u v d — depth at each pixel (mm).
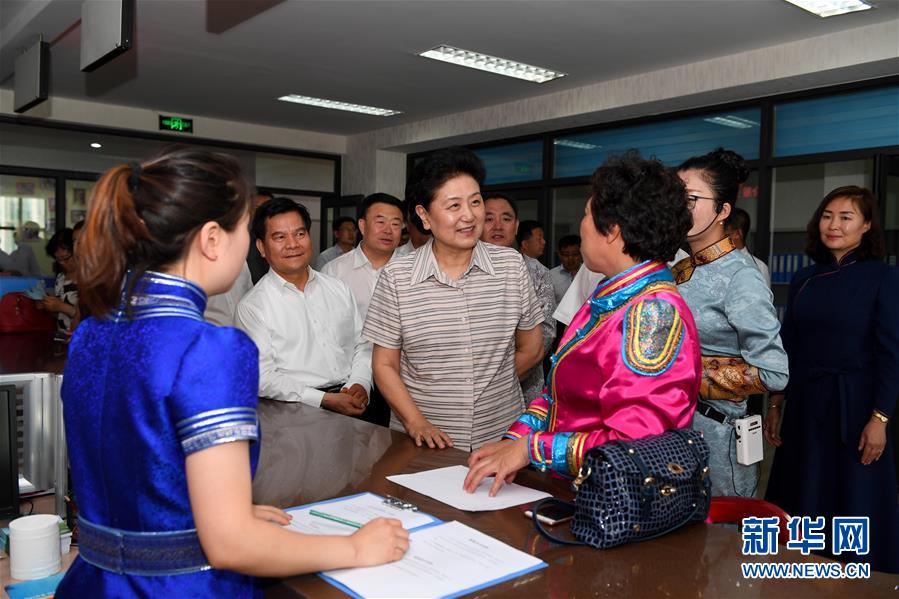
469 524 1077
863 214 2334
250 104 6766
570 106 5969
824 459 2359
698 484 1039
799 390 2428
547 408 1379
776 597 842
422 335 1842
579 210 6656
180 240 796
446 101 6496
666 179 1134
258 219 2518
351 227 5996
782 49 4609
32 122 6480
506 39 4680
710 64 4992
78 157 7062
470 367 1851
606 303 1164
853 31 4277
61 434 1582
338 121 7492
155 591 767
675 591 856
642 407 1077
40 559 1338
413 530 1031
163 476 745
